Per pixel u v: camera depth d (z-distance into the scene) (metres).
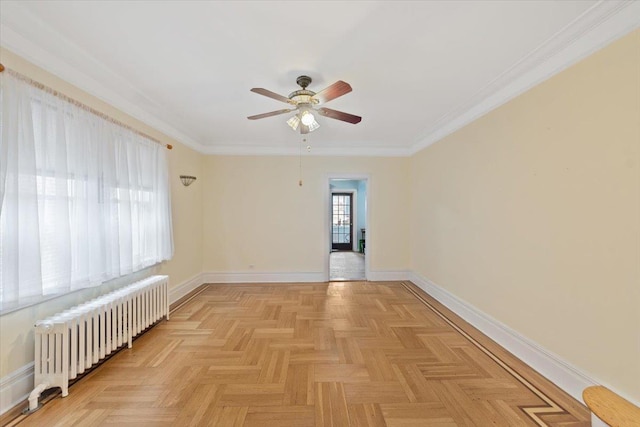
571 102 2.04
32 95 1.95
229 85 2.81
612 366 1.77
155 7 1.74
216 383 2.16
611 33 1.76
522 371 2.33
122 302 2.55
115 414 1.83
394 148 5.34
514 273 2.60
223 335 2.99
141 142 3.23
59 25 1.91
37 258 1.91
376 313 3.65
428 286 4.52
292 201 5.30
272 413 1.85
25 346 1.97
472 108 3.27
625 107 1.70
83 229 2.33
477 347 2.74
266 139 4.90
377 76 2.62
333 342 2.84
